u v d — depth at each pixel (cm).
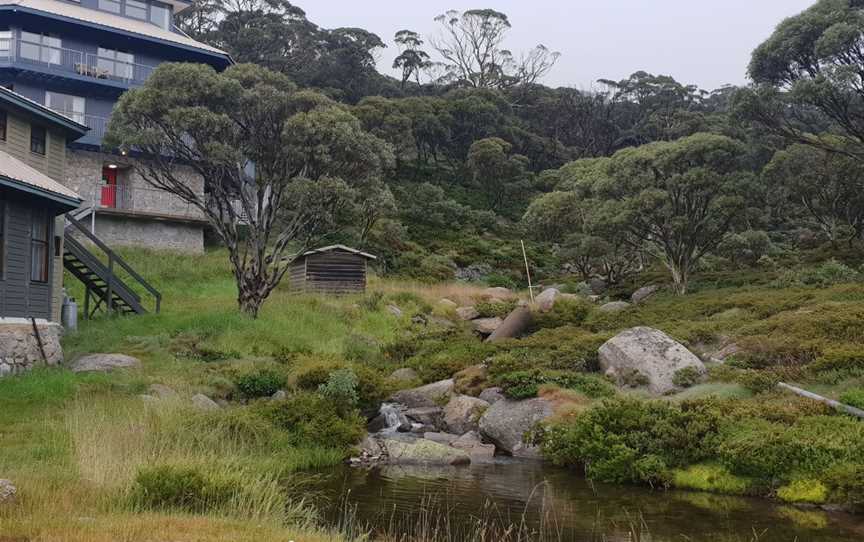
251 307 2764
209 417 1470
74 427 1263
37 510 813
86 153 3844
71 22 3878
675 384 1920
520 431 1672
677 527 1054
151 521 801
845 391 1593
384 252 4903
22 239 1866
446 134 7444
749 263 4647
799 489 1214
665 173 3781
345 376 1775
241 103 2741
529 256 5700
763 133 3878
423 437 1752
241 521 856
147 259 3650
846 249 4191
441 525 1044
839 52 3272
